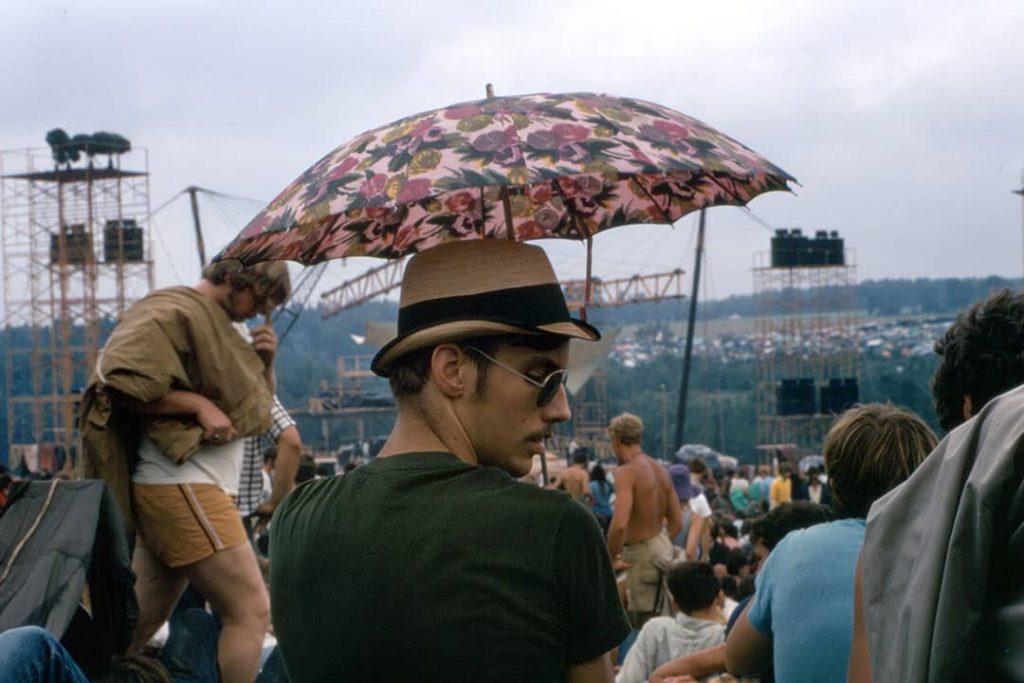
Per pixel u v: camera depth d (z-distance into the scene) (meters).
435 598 2.26
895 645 1.96
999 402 1.87
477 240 2.50
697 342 174.75
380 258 3.36
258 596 4.92
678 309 176.88
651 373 152.00
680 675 5.14
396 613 2.27
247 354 4.92
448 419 2.45
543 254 2.53
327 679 2.32
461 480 2.36
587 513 2.35
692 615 6.73
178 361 4.70
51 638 2.49
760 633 3.73
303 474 9.34
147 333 4.67
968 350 2.74
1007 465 1.75
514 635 2.25
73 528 3.72
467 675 2.24
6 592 3.57
